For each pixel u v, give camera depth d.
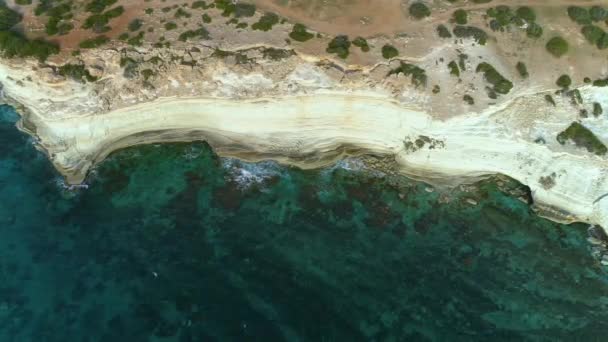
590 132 43.59
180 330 36.94
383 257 41.03
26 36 44.38
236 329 36.97
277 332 36.97
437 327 37.88
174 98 44.41
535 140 43.38
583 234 42.81
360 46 44.28
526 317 38.53
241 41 44.28
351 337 37.06
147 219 42.22
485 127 43.81
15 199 42.50
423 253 41.41
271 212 43.16
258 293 38.78
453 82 44.22
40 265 39.47
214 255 40.56
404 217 43.19
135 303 38.03
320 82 43.44
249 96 44.09
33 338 36.38
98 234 41.19
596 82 44.34
